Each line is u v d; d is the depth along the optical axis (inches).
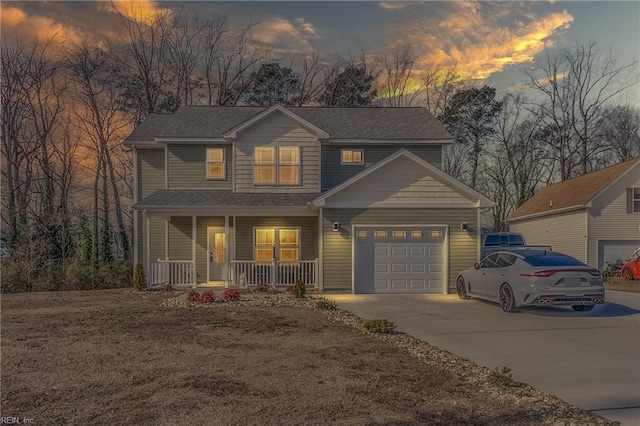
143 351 319.3
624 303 565.0
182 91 1465.3
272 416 202.4
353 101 1556.3
